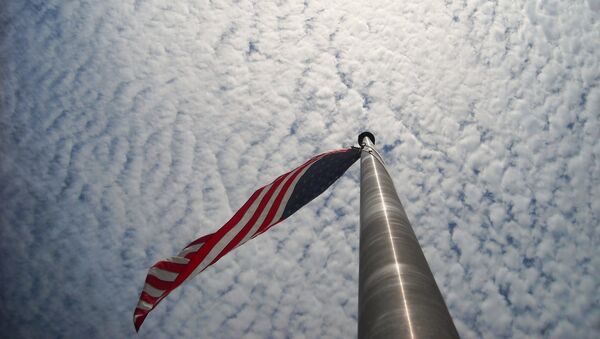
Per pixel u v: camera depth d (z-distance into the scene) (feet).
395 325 17.31
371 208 28.14
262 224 36.24
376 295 19.79
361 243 26.11
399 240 23.50
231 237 35.01
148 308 31.14
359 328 19.77
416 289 19.31
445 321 17.80
